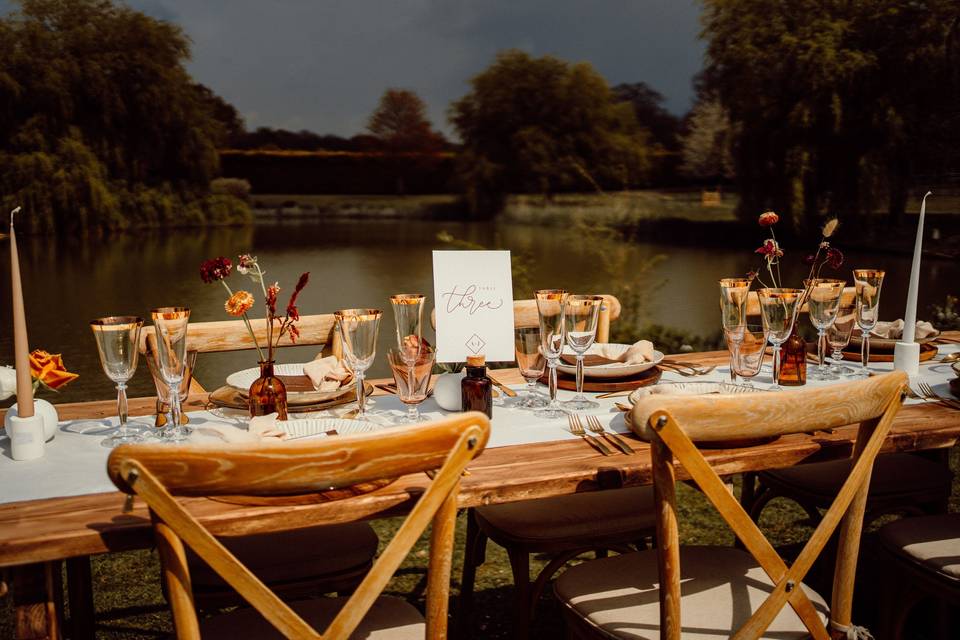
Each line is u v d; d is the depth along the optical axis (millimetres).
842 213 11641
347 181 22312
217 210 19484
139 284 10695
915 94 11023
